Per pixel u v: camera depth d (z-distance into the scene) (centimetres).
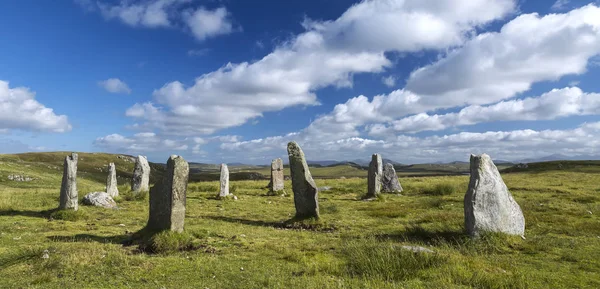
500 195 1053
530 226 1248
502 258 849
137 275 729
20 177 4997
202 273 745
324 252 931
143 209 1791
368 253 809
